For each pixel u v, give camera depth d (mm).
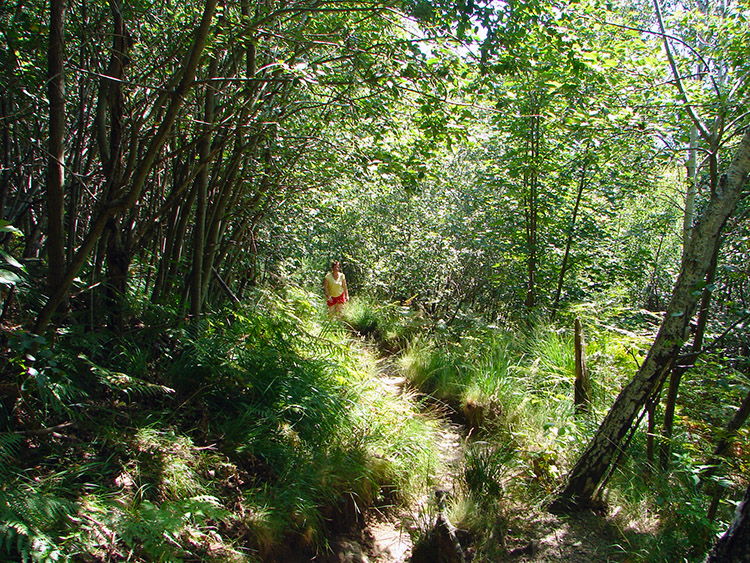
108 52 4160
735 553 2188
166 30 4258
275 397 4281
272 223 7738
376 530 3939
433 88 4367
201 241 4680
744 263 5352
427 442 4781
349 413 4586
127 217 4473
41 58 3836
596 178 8672
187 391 4094
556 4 3865
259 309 5832
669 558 3178
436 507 3949
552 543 3545
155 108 3607
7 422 2867
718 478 3043
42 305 3600
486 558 3465
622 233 11062
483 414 5465
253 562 2996
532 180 8352
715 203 3439
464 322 8836
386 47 3814
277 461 3787
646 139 7137
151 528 2523
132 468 3035
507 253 9234
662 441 3828
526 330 7570
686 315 3498
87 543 2363
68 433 3096
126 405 3592
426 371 6676
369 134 5410
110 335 3900
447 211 10945
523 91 6863
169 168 5320
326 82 3996
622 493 3879
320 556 3463
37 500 2311
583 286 9188
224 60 4977
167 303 4844
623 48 6203
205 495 3035
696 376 4355
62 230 3068
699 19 7609
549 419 4934
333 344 5582
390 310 10094
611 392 5082
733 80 5879
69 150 4527
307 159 5855
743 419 3240
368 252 12859
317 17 4684
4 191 3867
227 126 4355
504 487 4164
